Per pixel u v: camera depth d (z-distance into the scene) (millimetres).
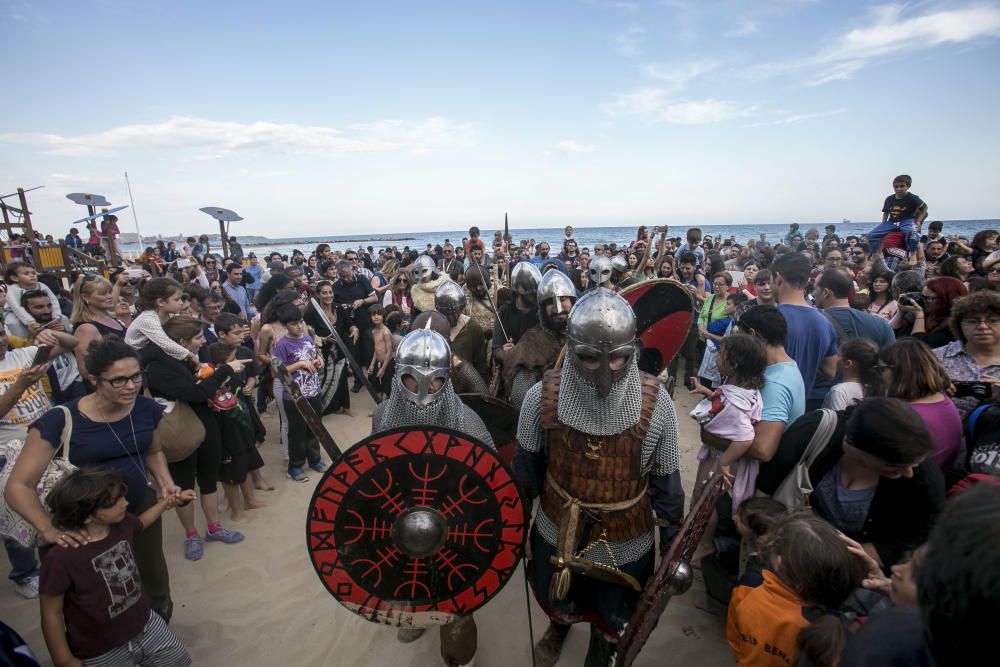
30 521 2359
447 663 2758
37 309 4926
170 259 17734
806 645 1608
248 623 3424
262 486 5207
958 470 2697
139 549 3053
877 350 3199
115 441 2752
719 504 3234
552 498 2412
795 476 2645
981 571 697
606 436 2219
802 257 3945
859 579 1821
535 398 2432
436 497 2152
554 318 3674
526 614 3436
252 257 12852
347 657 3131
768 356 3059
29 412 3477
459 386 4047
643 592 2133
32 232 12273
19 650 1817
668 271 8406
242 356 4488
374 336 7258
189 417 3855
